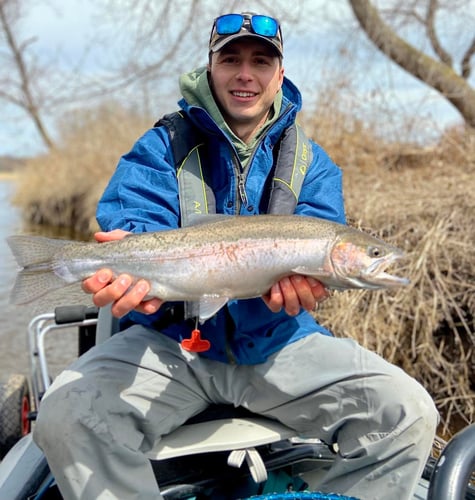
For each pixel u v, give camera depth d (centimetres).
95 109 1521
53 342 674
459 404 441
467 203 523
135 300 213
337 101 767
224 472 254
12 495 247
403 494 224
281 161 265
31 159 1895
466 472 191
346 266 219
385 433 226
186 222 253
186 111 262
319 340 251
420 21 823
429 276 482
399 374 230
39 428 216
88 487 212
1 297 882
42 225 1727
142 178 260
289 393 242
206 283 221
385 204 569
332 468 240
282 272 221
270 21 261
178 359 246
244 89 260
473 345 448
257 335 250
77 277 218
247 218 228
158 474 251
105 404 222
